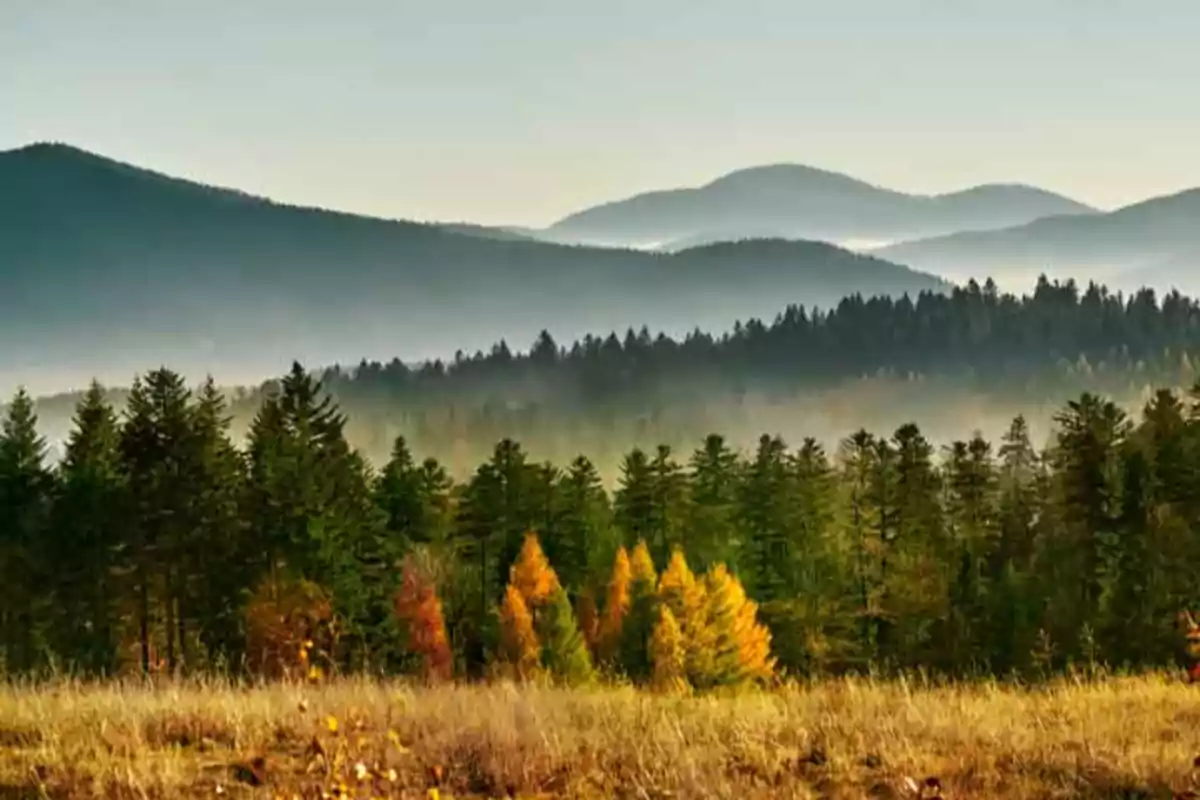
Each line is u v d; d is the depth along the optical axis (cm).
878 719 1505
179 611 7956
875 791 1212
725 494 10288
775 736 1416
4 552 7575
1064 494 8344
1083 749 1333
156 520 7956
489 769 1259
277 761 1285
